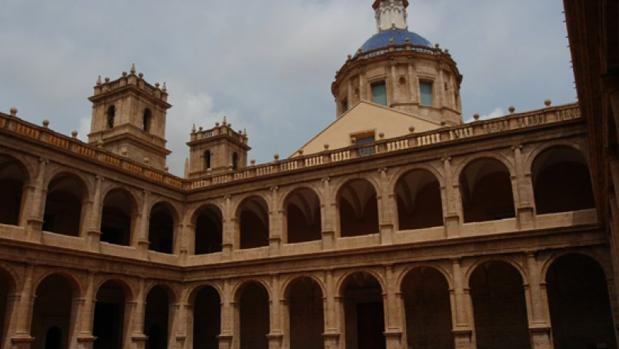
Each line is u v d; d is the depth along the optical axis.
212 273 45.91
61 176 39.84
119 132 56.66
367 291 46.53
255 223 54.75
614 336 37.44
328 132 50.09
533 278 34.81
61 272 36.81
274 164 46.16
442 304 43.28
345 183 42.69
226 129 69.50
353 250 40.44
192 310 46.66
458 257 37.16
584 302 38.78
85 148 40.41
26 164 36.06
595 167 27.09
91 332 38.00
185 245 47.69
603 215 31.97
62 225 44.88
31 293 34.62
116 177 42.47
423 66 60.81
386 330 38.12
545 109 37.28
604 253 33.56
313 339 48.12
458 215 38.12
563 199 40.91
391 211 40.38
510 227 36.59
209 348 54.47
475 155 38.66
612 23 12.83
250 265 44.28
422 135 40.91
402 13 70.56
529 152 37.09
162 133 61.41
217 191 47.84
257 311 52.16
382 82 60.91
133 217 43.88
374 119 48.38
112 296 48.81
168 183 47.69
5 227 34.09
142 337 41.47
